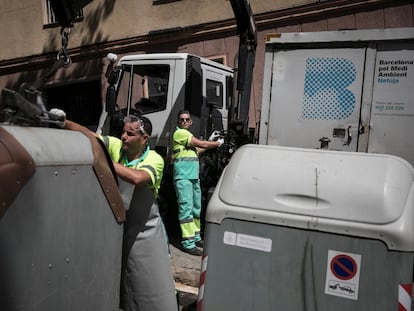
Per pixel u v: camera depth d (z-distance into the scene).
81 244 1.76
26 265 1.50
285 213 2.46
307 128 4.30
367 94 4.10
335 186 2.43
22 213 1.49
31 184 1.52
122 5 11.11
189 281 4.43
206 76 6.10
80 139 1.85
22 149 1.51
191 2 10.12
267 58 4.40
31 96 2.00
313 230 2.39
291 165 2.59
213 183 5.75
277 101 4.38
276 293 2.45
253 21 5.71
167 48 10.55
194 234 5.11
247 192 2.58
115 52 11.31
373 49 4.07
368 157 2.54
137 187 2.77
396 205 2.30
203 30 9.93
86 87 12.19
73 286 1.73
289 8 8.91
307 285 2.39
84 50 11.76
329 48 4.20
